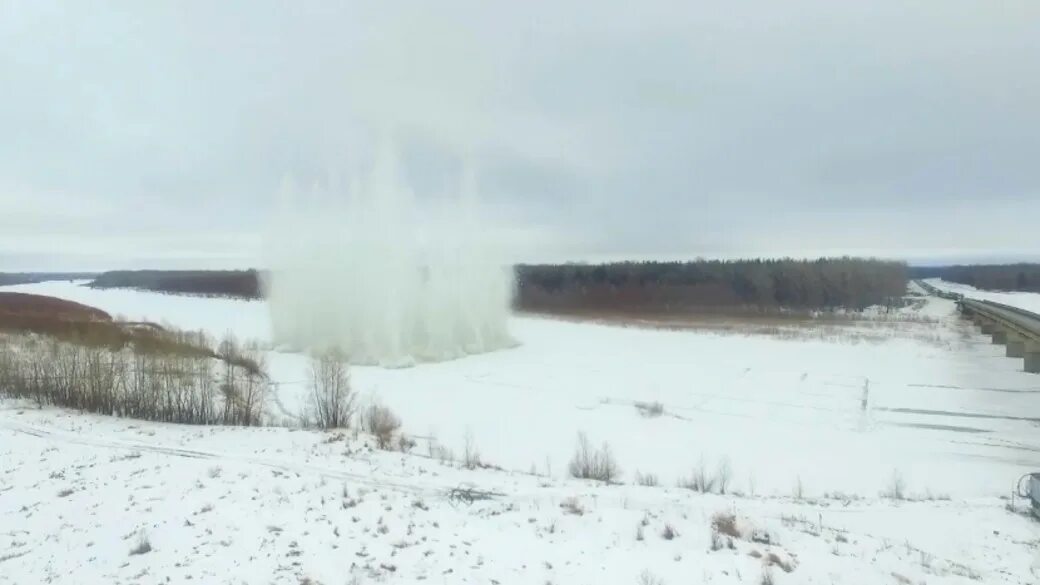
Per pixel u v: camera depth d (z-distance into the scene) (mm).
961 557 17484
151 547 14055
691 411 39031
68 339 46250
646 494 21031
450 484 20531
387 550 14328
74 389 32719
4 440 24266
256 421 32406
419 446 29875
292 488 18781
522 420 36375
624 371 51656
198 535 14680
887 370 51750
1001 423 36031
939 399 41688
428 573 13297
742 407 39969
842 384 46562
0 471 20328
